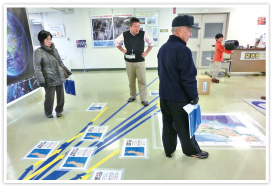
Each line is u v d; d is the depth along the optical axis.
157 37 6.05
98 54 6.36
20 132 2.49
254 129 2.39
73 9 5.89
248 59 5.05
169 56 1.42
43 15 6.00
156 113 2.96
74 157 1.95
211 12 5.86
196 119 1.56
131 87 3.39
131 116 2.88
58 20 6.03
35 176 1.69
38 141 2.27
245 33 6.02
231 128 2.43
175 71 1.44
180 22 1.40
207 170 1.71
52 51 2.70
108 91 4.18
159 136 2.31
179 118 1.57
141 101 3.34
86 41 6.23
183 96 1.50
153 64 6.38
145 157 1.92
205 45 6.32
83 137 2.33
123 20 5.92
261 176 1.62
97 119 2.82
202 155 1.85
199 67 6.56
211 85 4.43
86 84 4.79
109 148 2.09
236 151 1.97
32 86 4.20
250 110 2.98
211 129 2.41
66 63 6.12
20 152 2.06
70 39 6.22
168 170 1.72
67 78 2.95
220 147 2.04
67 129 2.54
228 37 6.11
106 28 6.04
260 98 3.51
